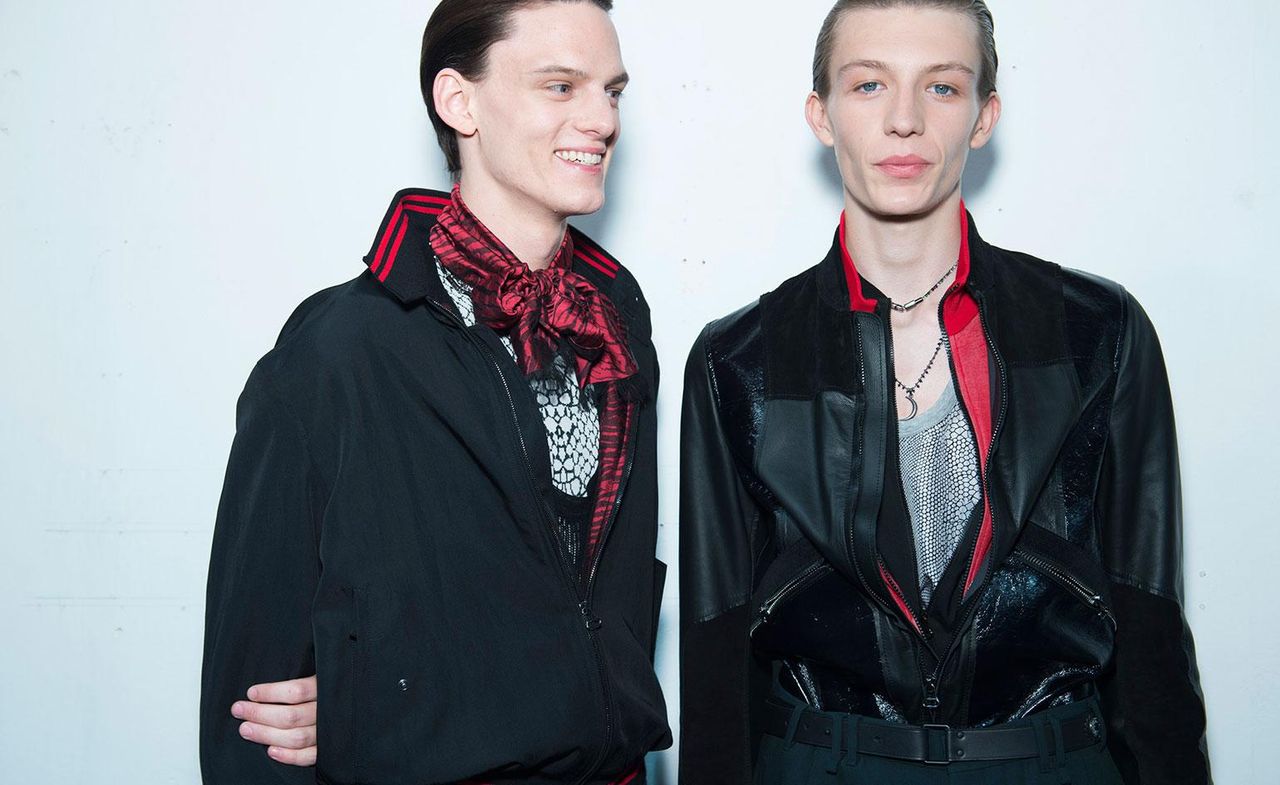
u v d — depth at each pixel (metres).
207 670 1.44
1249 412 2.03
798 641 1.60
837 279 1.66
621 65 1.54
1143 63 2.01
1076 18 2.01
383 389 1.43
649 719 1.50
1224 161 2.01
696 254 2.08
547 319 1.49
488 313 1.46
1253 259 2.01
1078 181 2.03
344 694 1.36
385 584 1.37
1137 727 1.56
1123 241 2.02
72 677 2.13
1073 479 1.57
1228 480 2.04
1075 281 1.64
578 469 1.52
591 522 1.51
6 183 2.08
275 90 2.07
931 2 1.56
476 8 1.49
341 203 2.08
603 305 1.56
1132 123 2.02
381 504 1.40
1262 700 2.06
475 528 1.43
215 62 2.07
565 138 1.48
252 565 1.41
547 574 1.44
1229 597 2.06
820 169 2.05
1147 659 1.56
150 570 2.11
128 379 2.10
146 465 2.10
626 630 1.54
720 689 1.69
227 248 2.08
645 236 2.08
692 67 2.06
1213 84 2.00
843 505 1.56
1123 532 1.59
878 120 1.57
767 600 1.61
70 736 2.13
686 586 1.72
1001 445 1.54
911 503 1.57
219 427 2.10
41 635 2.12
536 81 1.46
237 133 2.07
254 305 2.09
